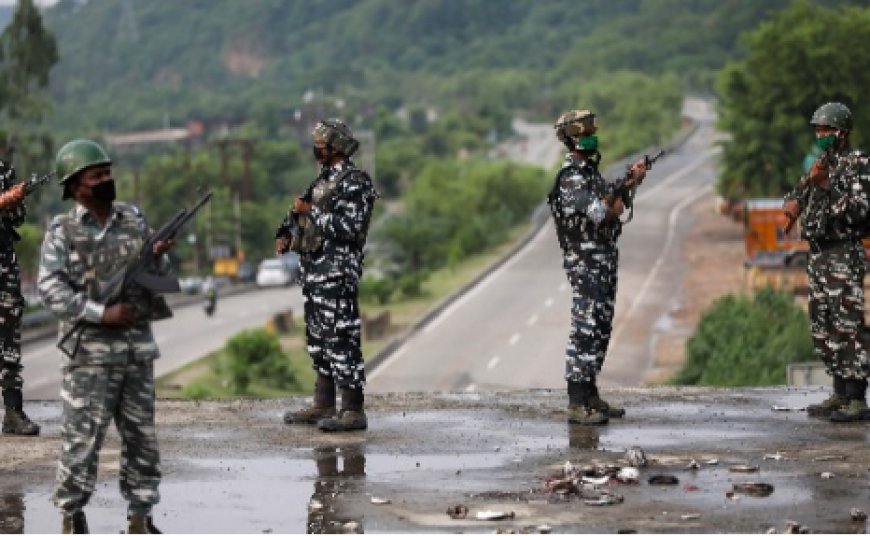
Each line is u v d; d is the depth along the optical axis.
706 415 19.80
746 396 21.66
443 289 135.62
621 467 16.08
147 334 12.71
